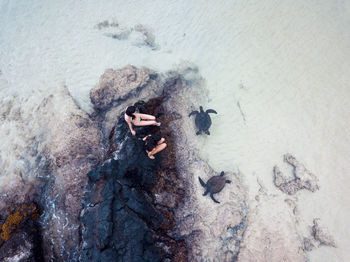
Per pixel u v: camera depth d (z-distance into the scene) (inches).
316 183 301.1
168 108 326.6
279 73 358.6
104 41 380.8
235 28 384.8
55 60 368.2
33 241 260.2
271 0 403.2
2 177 302.2
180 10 399.5
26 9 392.8
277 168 309.4
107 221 226.4
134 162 265.0
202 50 373.1
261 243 271.0
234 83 352.8
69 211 278.7
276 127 331.0
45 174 303.9
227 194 290.2
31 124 329.7
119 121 307.3
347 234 284.4
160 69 360.8
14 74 359.6
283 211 291.0
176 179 291.0
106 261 215.3
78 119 327.6
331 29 383.6
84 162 303.9
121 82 341.4
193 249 264.2
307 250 277.3
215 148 320.8
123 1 405.4
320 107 341.1
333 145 322.7
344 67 362.3
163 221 266.4
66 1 402.3
